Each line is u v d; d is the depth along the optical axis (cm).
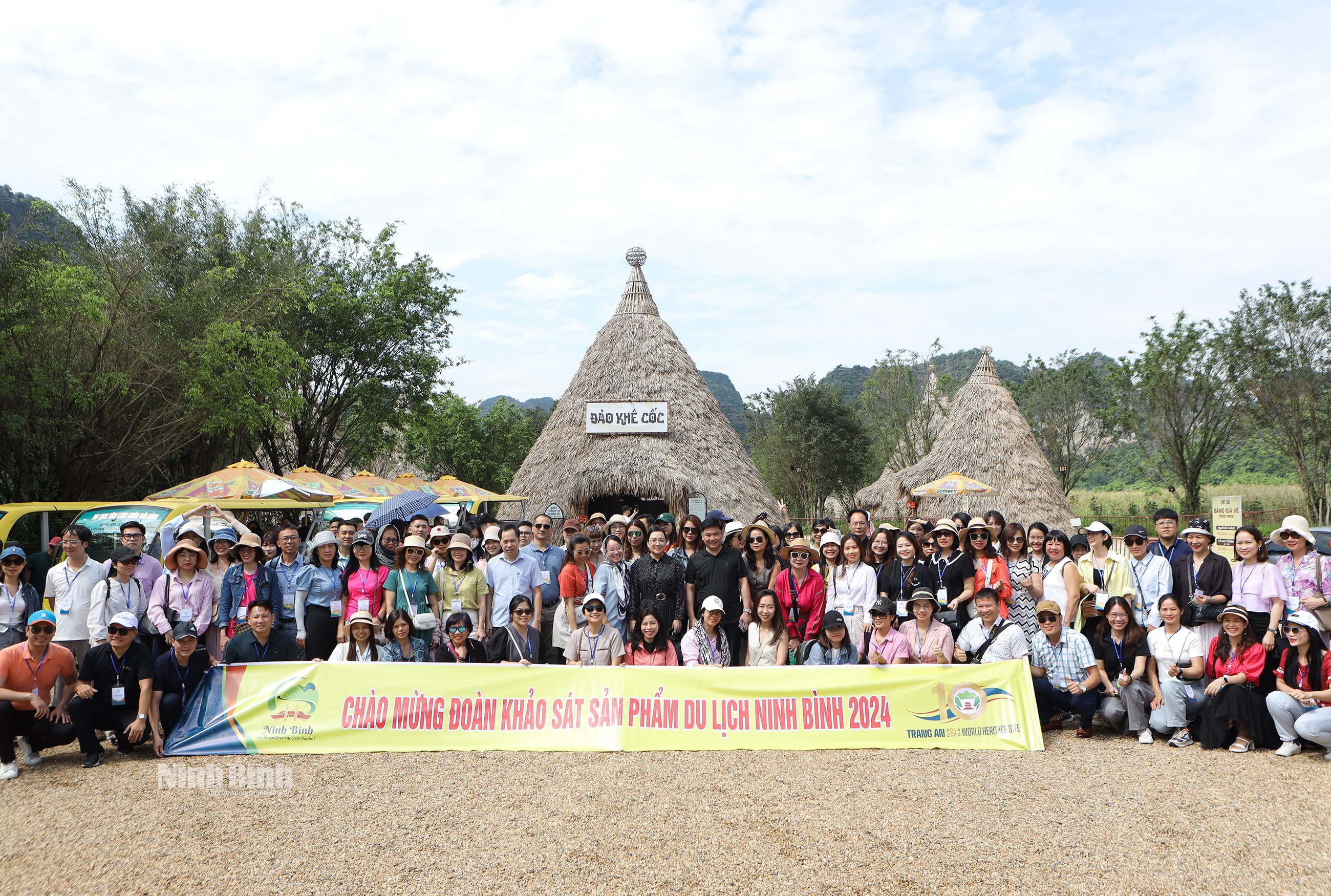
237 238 2303
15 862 484
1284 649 689
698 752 691
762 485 1748
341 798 580
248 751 683
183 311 1906
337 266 2736
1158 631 731
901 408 3953
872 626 789
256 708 698
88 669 670
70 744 721
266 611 741
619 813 550
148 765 659
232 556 812
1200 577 766
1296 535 744
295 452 2759
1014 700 719
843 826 527
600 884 450
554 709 712
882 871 463
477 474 4972
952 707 719
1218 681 692
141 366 1753
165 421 1834
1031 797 578
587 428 1680
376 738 694
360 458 2961
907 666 727
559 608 825
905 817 541
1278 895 434
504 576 838
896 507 2670
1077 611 784
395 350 2798
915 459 3878
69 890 450
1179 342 2891
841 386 4997
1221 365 2786
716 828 525
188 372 1802
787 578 824
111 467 1762
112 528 1093
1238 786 595
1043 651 756
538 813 551
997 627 778
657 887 447
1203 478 4641
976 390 2389
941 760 668
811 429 4106
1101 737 742
